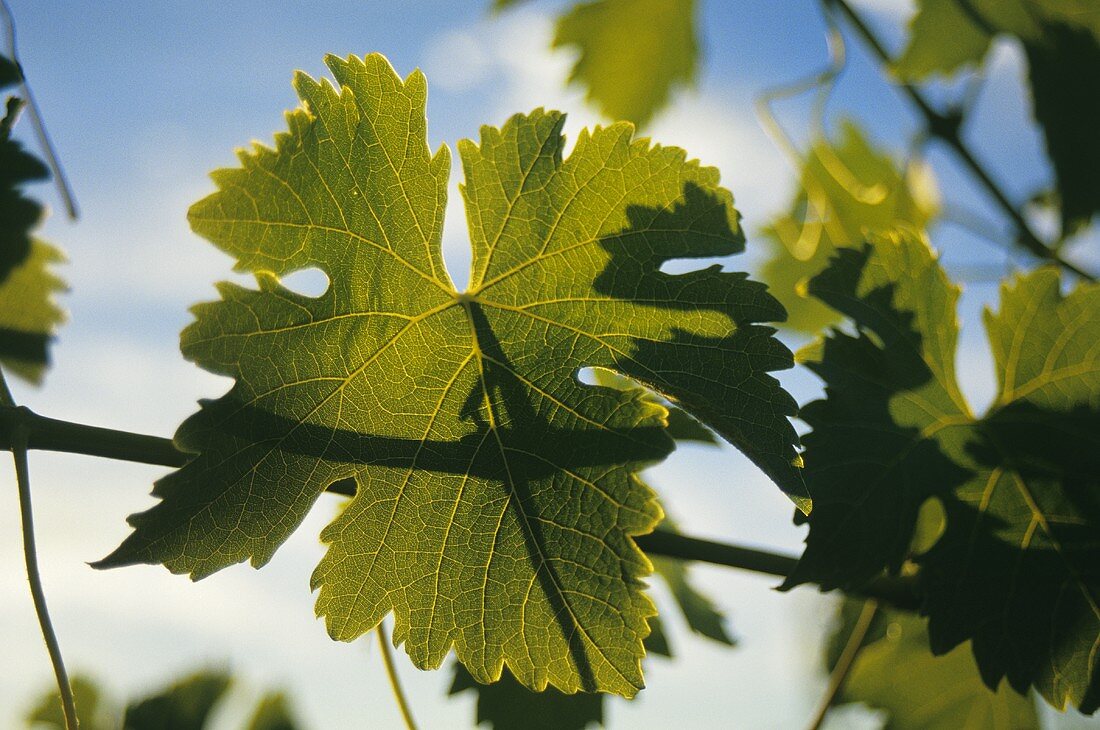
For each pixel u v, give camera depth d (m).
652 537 0.39
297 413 0.37
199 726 0.46
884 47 0.67
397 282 0.38
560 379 0.38
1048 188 0.69
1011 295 0.43
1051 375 0.42
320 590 0.37
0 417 0.35
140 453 0.36
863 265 0.42
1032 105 0.67
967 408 0.42
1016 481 0.41
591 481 0.37
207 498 0.36
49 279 0.44
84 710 0.45
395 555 0.37
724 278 0.37
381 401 0.38
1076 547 0.41
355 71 0.37
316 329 0.37
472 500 0.37
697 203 0.37
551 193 0.38
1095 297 0.43
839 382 0.41
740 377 0.36
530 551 0.37
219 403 0.36
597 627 0.37
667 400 0.37
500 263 0.38
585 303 0.38
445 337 0.38
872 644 0.48
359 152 0.37
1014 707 0.47
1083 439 0.42
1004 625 0.40
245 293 0.36
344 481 0.38
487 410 0.38
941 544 0.41
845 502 0.40
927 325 0.42
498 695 0.44
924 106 0.65
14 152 0.42
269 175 0.36
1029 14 0.66
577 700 0.44
